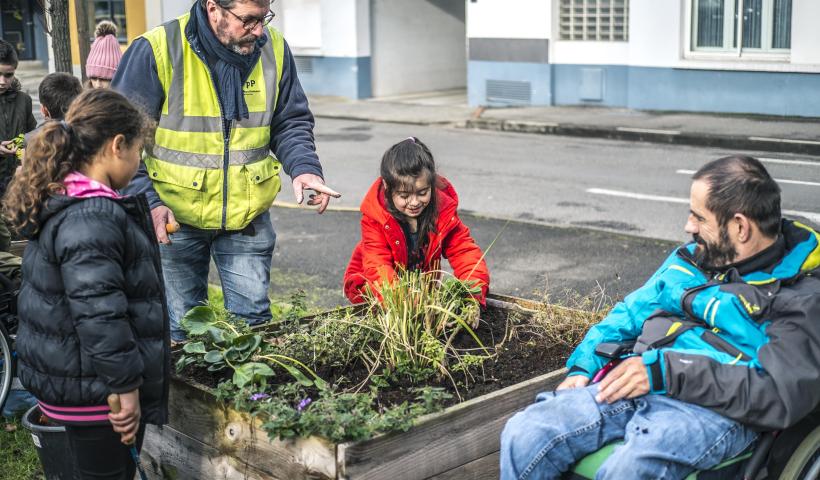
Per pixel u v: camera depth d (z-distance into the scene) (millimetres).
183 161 4039
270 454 3105
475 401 3162
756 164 3039
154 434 3561
